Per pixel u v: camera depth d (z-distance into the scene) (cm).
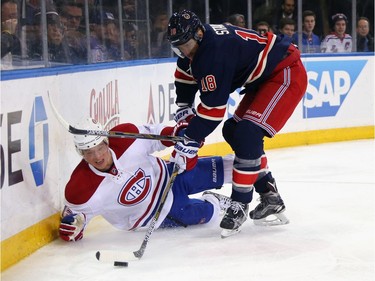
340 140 1168
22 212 553
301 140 1128
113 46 848
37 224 579
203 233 612
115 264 526
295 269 514
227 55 548
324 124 1149
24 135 559
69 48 705
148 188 590
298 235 602
